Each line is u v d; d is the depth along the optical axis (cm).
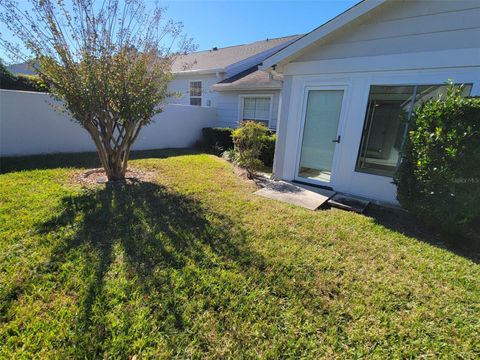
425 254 310
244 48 1459
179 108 1011
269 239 326
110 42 445
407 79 437
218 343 180
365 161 505
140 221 347
